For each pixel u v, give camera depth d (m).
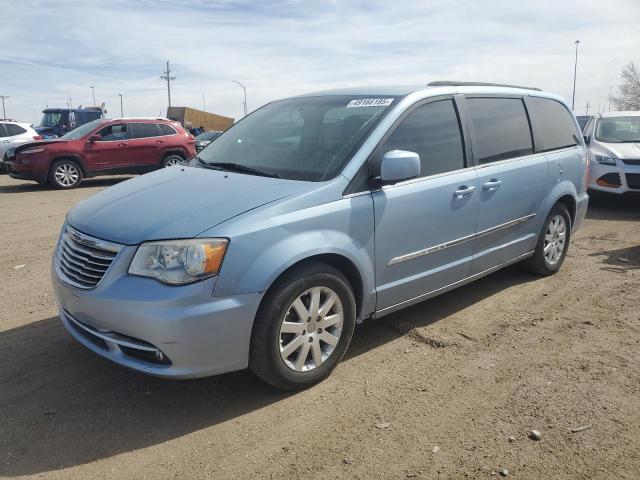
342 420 3.21
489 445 2.98
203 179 3.83
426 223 4.07
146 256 3.04
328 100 4.47
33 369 3.77
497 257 4.93
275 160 3.99
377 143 3.79
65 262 3.47
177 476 2.74
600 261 6.42
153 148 14.79
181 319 2.94
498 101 4.99
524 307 4.96
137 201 3.55
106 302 3.05
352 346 4.16
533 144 5.31
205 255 2.99
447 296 5.23
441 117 4.36
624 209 9.83
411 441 3.01
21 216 9.57
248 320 3.14
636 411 3.30
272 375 3.33
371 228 3.69
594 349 4.12
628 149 9.48
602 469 2.79
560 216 5.75
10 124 17.41
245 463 2.84
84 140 13.91
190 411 3.31
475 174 4.49
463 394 3.49
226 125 41.84
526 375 3.73
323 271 3.43
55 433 3.07
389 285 3.92
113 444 2.99
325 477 2.73
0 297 5.19
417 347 4.15
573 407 3.34
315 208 3.41
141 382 3.62
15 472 2.75
